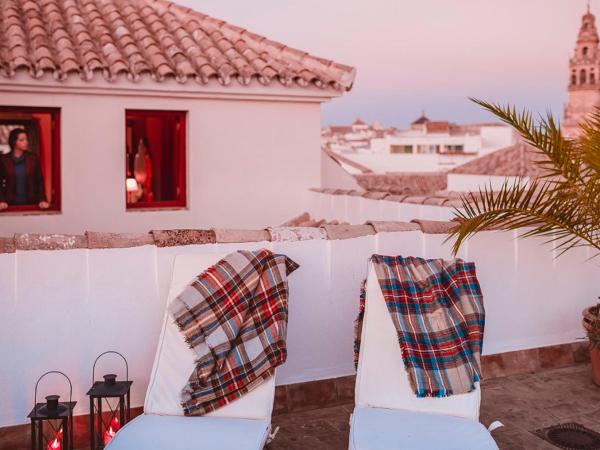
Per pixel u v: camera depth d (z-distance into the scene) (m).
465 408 4.39
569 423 5.43
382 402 4.48
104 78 8.93
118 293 4.98
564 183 5.82
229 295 4.51
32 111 8.99
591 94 69.44
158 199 10.23
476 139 52.69
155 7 12.06
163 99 9.59
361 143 66.31
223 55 10.23
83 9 11.11
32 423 4.18
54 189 9.23
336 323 5.70
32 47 9.09
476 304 4.71
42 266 4.76
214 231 5.27
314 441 5.03
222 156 10.04
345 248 5.68
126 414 4.97
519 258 6.51
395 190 11.85
